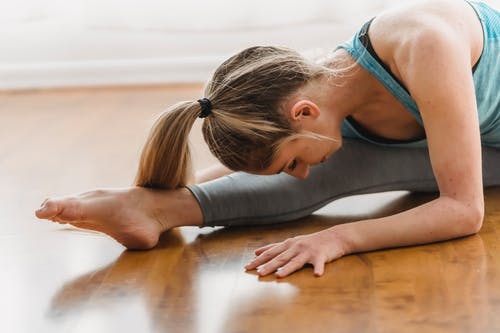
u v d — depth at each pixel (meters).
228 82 1.78
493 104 1.99
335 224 2.03
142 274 1.76
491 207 2.07
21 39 4.30
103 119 3.48
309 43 4.11
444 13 1.85
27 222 2.17
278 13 4.10
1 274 1.81
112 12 4.22
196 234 2.02
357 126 2.04
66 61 4.30
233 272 1.74
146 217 1.90
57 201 1.82
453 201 1.77
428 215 1.78
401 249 1.79
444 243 1.81
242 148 1.77
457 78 1.74
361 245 1.76
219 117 1.78
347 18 4.05
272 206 2.03
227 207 2.00
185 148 1.94
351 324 1.46
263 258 1.75
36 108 3.82
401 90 1.86
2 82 4.33
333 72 1.85
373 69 1.87
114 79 4.29
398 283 1.62
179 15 4.19
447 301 1.53
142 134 3.14
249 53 1.82
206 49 4.23
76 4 4.26
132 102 3.82
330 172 2.08
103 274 1.77
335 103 1.86
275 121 1.75
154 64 4.24
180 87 4.13
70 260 1.87
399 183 2.13
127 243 1.90
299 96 1.78
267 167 1.80
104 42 4.27
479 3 2.01
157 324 1.50
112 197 1.88
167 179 1.95
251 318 1.50
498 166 2.19
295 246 1.74
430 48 1.75
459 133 1.73
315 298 1.57
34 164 2.79
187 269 1.77
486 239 1.83
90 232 2.08
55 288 1.71
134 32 4.24
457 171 1.75
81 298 1.65
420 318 1.47
